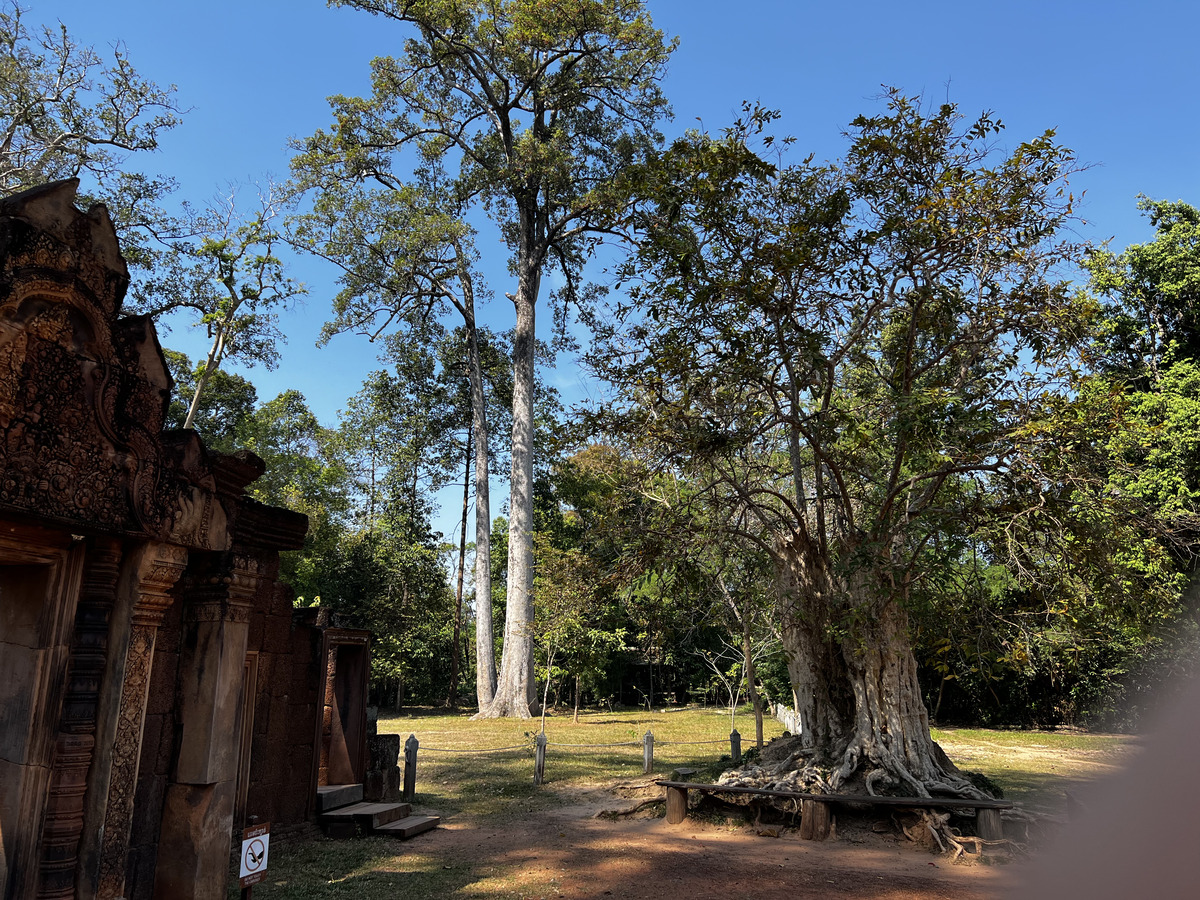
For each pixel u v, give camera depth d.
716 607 14.94
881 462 12.40
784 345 10.07
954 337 11.44
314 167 29.23
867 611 10.64
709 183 10.42
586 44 30.00
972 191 9.85
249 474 6.39
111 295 5.16
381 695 40.44
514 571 29.88
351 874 8.11
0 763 4.89
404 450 41.44
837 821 10.01
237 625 6.35
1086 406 9.18
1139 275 23.11
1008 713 26.05
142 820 5.83
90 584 5.18
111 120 18.28
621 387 11.94
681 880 7.86
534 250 33.03
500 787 13.72
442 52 30.61
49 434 4.69
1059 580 10.22
